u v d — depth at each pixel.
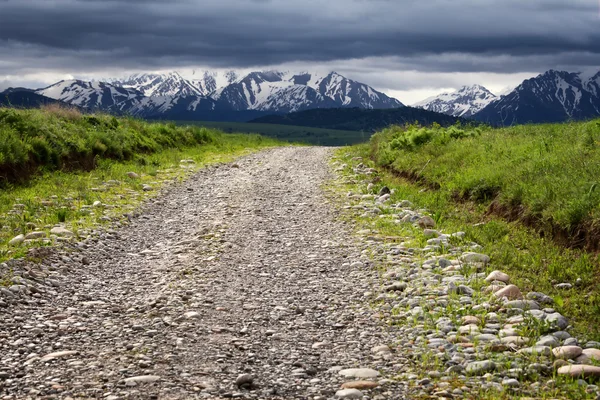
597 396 5.66
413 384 6.21
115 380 6.28
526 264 10.51
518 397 5.75
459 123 27.45
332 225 14.89
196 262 11.57
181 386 6.17
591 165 13.36
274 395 6.00
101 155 24.70
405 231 13.55
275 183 22.22
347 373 6.47
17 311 8.39
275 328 8.09
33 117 24.09
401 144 25.56
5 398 5.78
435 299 8.88
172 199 18.62
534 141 18.38
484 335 7.25
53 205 16.05
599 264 9.76
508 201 13.73
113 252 12.30
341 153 33.16
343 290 9.78
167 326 8.11
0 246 11.53
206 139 38.69
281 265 11.41
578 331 7.66
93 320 8.30
